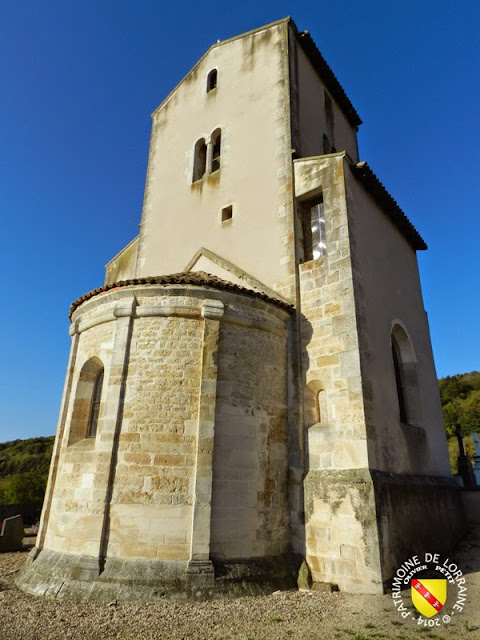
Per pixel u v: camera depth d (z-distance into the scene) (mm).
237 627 6109
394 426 10453
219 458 8508
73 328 10812
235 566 7961
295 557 8914
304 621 6375
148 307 9336
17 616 6504
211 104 16047
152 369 8898
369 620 6430
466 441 35594
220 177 14547
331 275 10570
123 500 8039
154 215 16578
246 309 9844
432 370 14586
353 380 9398
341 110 18234
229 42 16266
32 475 27203
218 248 13555
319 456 9414
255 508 8703
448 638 5750
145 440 8375
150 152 18109
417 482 10633
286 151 12789
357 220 11320
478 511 14039
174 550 7723
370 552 7957
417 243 15734
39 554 9008
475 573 9383
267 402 9672
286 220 11969
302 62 15094
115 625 6145
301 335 10633
